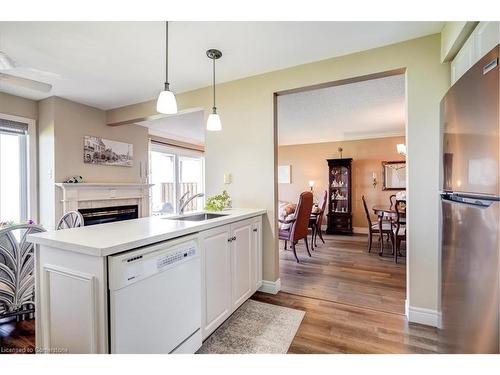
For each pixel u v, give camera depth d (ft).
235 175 9.11
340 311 7.22
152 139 18.70
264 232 8.61
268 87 8.60
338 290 8.71
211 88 9.66
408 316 6.72
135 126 15.67
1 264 5.60
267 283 8.52
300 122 15.92
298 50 7.27
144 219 6.59
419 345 5.63
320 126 16.97
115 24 6.09
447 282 4.45
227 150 9.26
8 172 11.16
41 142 11.71
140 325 3.99
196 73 8.71
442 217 4.84
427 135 6.49
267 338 5.91
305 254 13.37
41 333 4.30
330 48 7.16
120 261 3.70
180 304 4.81
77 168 12.17
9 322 6.55
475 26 4.88
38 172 11.82
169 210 19.08
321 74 7.82
